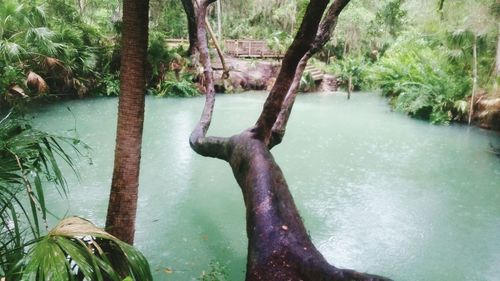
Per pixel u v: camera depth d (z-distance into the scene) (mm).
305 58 4164
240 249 4320
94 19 17594
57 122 9977
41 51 11461
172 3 19484
